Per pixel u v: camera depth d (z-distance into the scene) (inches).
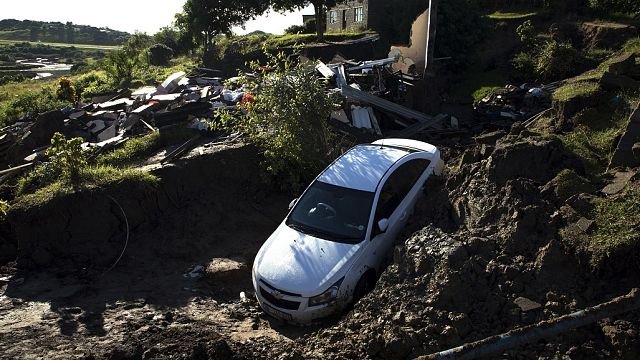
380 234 297.9
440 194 312.2
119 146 506.3
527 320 210.8
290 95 433.4
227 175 432.8
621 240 222.1
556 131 427.2
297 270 275.4
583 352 192.2
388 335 216.5
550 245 230.2
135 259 348.2
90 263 339.9
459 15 826.2
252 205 428.5
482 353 177.2
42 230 348.8
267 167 430.0
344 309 272.2
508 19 955.3
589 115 420.5
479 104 658.8
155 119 532.4
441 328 215.6
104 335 249.4
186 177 414.3
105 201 363.6
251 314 284.5
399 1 1120.8
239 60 1119.0
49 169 408.2
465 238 259.6
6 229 373.7
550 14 944.9
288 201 436.1
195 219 391.9
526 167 293.0
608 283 218.7
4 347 236.7
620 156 333.7
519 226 247.4
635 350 188.9
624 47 659.4
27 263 336.5
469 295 227.0
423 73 695.1
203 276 326.6
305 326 268.5
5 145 544.7
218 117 522.6
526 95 620.1
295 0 1309.1
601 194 274.8
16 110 777.6
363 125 542.9
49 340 243.9
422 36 774.5
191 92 619.5
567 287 219.9
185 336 242.5
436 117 578.6
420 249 253.9
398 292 243.6
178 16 1556.3
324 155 439.8
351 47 1074.1
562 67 714.8
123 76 1016.2
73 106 661.3
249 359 219.0
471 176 301.9
